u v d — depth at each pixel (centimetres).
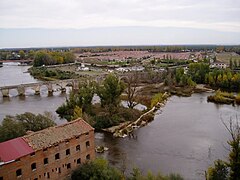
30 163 5206
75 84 18212
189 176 6250
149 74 19762
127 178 5938
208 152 7562
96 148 7781
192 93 16500
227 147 7875
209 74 18450
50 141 5584
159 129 9631
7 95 15900
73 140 5956
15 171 4984
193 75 19738
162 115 11488
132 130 9494
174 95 16050
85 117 9400
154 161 7050
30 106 13238
